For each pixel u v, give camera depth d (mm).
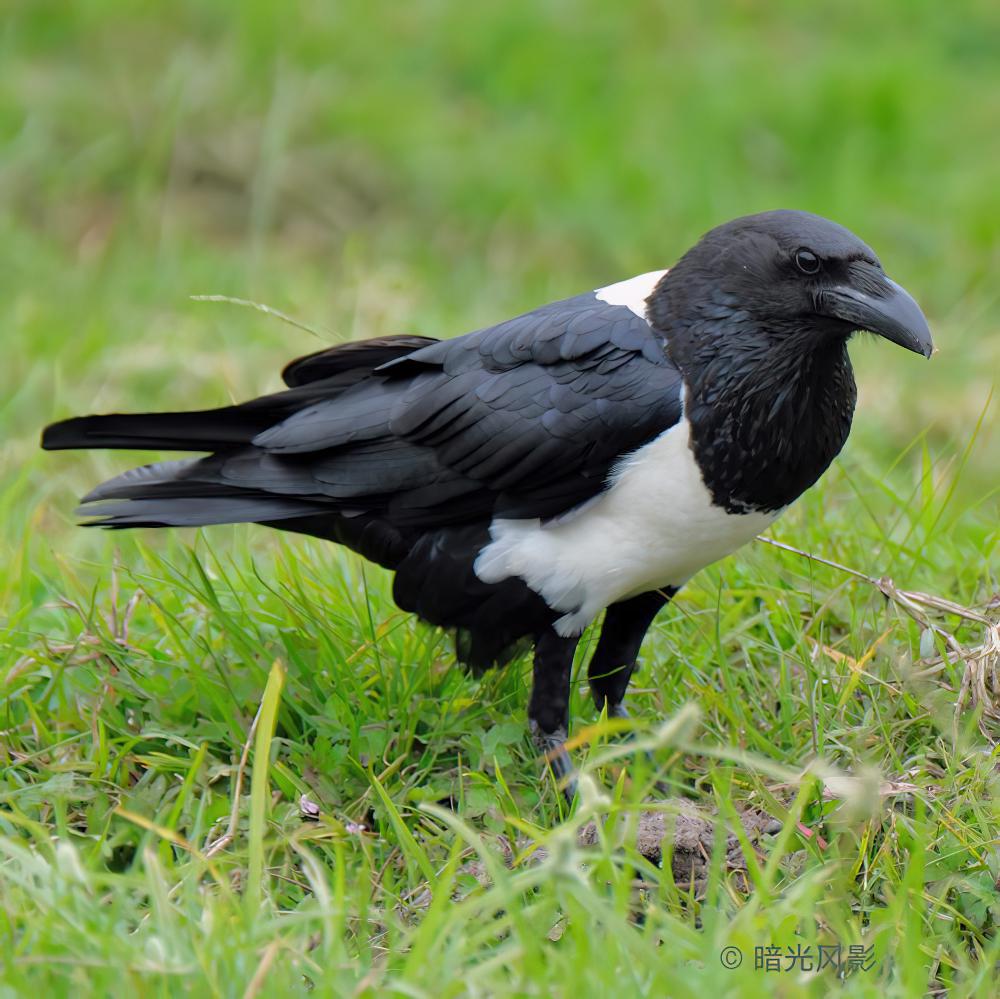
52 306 14242
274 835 7559
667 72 19609
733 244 7812
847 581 9336
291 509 8453
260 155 17453
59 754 8086
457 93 19516
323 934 6637
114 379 13055
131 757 7984
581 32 20250
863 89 19172
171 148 17344
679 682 8898
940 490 11430
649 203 17625
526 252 16969
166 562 9500
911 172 18531
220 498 8547
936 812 7453
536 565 7949
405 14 20188
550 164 17984
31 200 16750
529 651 8656
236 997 5941
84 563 9664
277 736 8414
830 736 8148
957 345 14344
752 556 9703
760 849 7492
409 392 8242
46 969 6055
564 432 7766
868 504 10633
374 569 9828
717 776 7406
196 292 14781
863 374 13883
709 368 7699
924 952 6691
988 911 7070
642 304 8016
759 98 19188
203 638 8664
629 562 7898
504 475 7895
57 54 18797
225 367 12773
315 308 14203
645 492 7738
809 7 21781
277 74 18438
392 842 7695
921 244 17234
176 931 6223
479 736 8367
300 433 8398
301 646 8898
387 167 17781
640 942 5801
